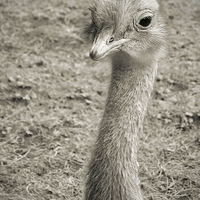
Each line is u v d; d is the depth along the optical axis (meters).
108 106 8.45
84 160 12.85
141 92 8.41
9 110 15.16
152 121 14.77
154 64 8.66
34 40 20.56
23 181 11.89
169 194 11.59
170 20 22.03
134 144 8.41
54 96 16.11
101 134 8.45
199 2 24.72
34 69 18.00
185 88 16.81
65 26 21.92
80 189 11.67
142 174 12.38
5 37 20.61
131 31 7.94
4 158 12.80
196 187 11.80
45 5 24.11
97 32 7.89
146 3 7.98
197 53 19.30
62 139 13.77
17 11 23.22
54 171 12.41
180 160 12.95
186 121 14.59
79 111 15.28
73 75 17.75
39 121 14.57
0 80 16.86
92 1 8.26
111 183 8.21
